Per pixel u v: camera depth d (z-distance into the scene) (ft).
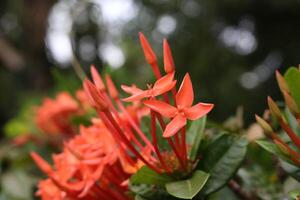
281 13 6.26
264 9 6.24
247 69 6.28
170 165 0.80
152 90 0.73
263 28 6.41
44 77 4.20
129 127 0.88
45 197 0.91
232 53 6.24
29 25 4.26
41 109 1.68
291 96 0.74
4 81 6.94
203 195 0.79
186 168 0.79
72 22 2.36
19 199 1.61
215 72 6.09
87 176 0.85
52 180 0.85
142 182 0.80
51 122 1.62
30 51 4.24
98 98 0.78
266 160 1.07
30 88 4.22
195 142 0.83
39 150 1.75
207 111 0.70
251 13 6.34
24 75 4.78
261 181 1.05
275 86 6.03
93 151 0.86
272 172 1.07
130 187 0.84
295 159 0.74
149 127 0.93
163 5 6.60
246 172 1.07
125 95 1.29
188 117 0.71
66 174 0.87
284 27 6.38
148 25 6.81
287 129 0.74
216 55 6.17
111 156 0.84
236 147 0.81
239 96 5.81
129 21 6.88
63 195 0.89
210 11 6.34
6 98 7.13
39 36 4.24
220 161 0.81
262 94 5.92
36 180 1.63
